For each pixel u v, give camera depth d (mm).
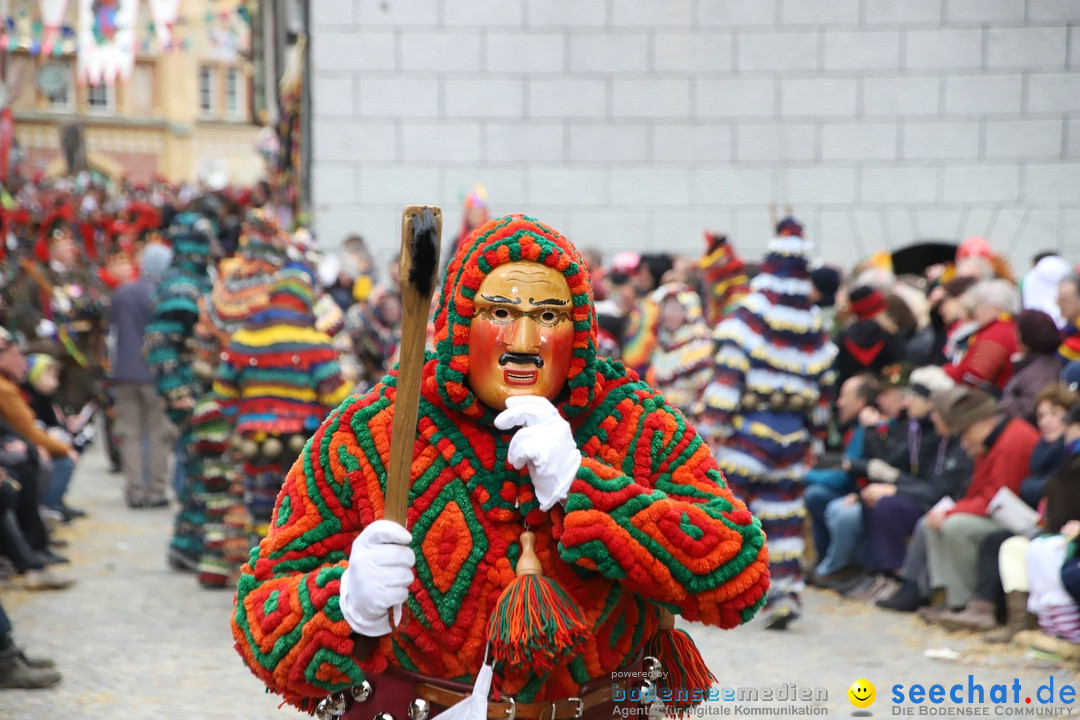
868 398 17188
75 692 11680
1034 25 25688
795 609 14602
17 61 88750
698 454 5551
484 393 5355
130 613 15070
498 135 26281
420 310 4902
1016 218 25922
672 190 26297
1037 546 13180
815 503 17453
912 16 25828
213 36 39438
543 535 5320
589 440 5465
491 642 5059
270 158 43969
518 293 5289
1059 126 25781
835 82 26047
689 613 5176
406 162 26281
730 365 14422
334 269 22906
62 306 26906
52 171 96125
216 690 11805
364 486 5293
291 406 14453
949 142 25969
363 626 4824
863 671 12602
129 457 23312
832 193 26188
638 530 5031
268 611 5062
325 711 5418
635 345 20906
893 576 16328
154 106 103562
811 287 14812
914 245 26141
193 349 17953
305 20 27250
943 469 16125
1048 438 14234
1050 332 15656
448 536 5262
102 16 35719
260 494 14727
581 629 5043
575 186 26375
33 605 15430
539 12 26125
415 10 26062
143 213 39469
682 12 26047
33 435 17531
